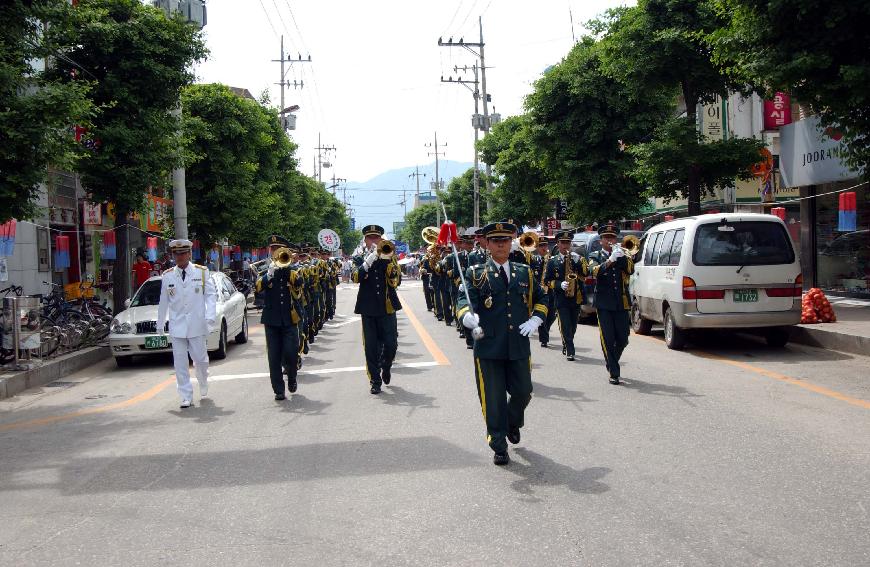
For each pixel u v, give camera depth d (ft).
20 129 29.99
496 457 19.01
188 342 29.91
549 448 20.39
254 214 78.74
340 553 13.78
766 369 32.19
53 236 66.85
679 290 37.47
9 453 22.53
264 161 98.37
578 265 35.53
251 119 74.59
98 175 49.08
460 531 14.65
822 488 16.42
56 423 27.04
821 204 60.95
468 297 19.31
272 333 29.27
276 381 29.30
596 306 29.76
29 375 36.04
